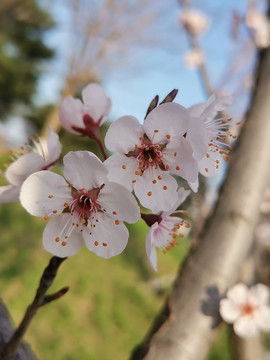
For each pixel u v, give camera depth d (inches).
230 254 3.3
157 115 2.4
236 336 5.0
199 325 3.0
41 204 2.4
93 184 2.4
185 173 2.4
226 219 3.4
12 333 2.4
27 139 3.2
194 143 2.4
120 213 2.4
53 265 2.2
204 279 3.2
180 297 3.1
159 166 2.5
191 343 2.9
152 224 2.7
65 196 2.4
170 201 2.5
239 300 5.3
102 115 3.2
